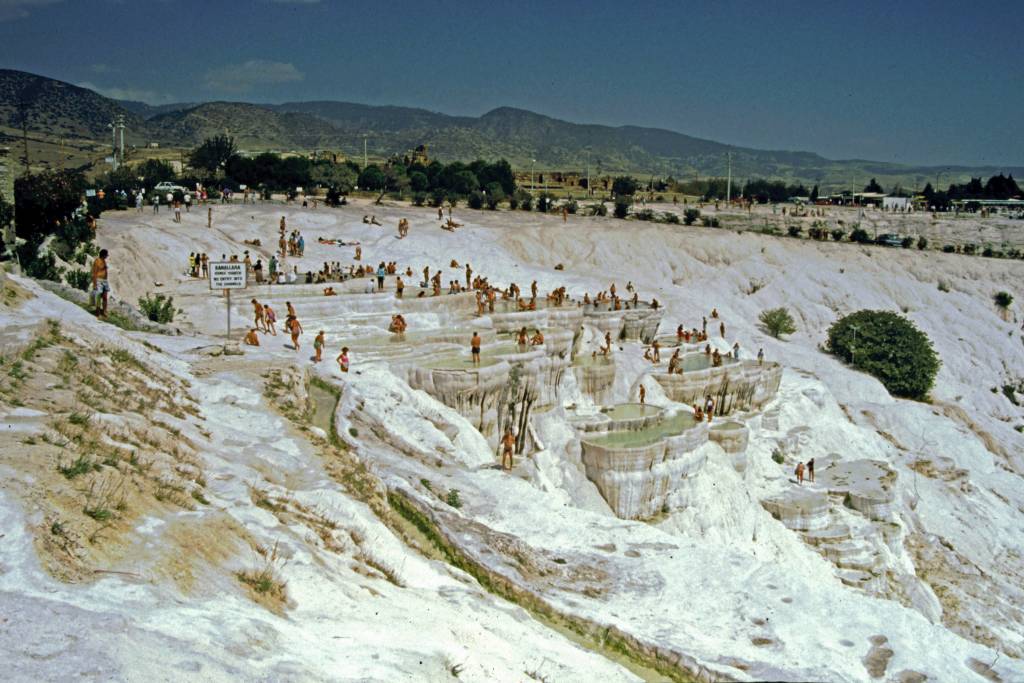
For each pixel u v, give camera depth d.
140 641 11.37
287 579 15.42
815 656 20.92
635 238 95.75
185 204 82.25
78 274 44.50
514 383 39.81
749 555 26.56
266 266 63.34
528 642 18.14
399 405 33.41
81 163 182.50
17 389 18.94
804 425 58.09
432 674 13.80
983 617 44.62
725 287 91.94
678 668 19.44
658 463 38.91
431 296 51.22
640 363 53.88
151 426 20.36
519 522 26.56
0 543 12.22
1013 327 100.38
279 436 25.03
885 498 47.09
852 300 96.31
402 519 23.52
